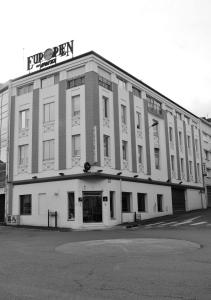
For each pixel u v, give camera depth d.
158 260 10.05
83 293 6.46
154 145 35.09
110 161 27.86
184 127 43.53
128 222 28.53
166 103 39.19
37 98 30.50
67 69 28.81
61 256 11.29
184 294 6.29
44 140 29.38
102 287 6.89
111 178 27.59
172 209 37.12
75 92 27.98
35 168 29.53
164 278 7.58
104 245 13.80
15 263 9.99
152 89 36.06
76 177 26.66
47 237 18.80
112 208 27.70
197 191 44.84
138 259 10.30
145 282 7.24
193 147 45.44
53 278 7.79
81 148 26.86
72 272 8.47
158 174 34.88
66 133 27.94
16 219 29.83
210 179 50.25
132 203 29.91
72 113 27.98
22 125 31.55
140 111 33.44
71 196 27.17
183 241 14.53
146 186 32.47
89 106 26.92
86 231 23.47
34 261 10.31
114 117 29.19
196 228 21.19
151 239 15.61
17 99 32.09
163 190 35.53
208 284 7.00
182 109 43.66
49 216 27.92
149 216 32.03
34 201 29.33
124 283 7.19
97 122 26.92
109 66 29.31
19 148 31.39
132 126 31.64
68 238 17.83
